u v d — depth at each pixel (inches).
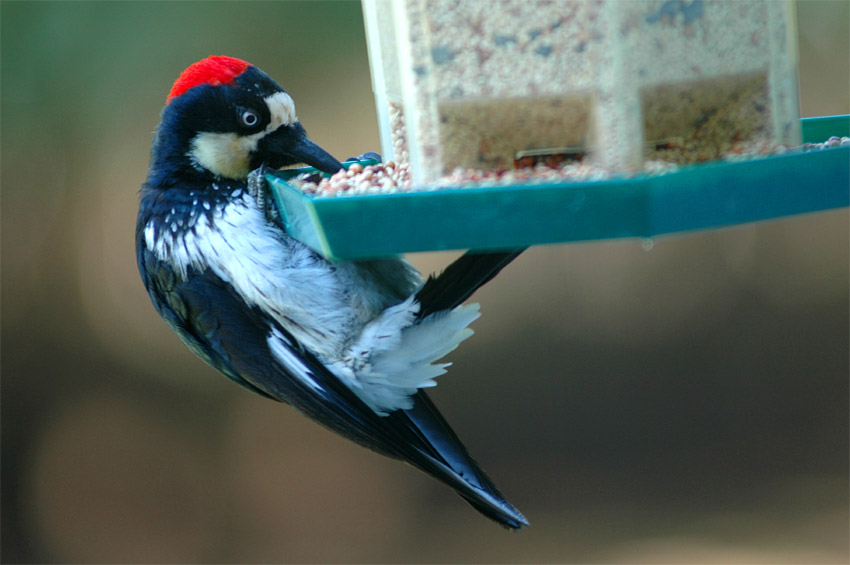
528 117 196.5
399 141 217.6
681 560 558.6
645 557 566.9
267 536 630.5
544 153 200.2
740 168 175.3
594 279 713.0
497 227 174.9
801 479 629.3
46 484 641.6
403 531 625.0
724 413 677.9
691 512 610.2
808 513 594.9
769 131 200.8
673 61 192.1
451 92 197.2
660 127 197.6
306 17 502.0
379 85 230.5
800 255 694.5
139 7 476.7
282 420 667.4
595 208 170.1
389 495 650.8
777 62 199.8
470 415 693.3
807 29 592.1
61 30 467.2
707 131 200.8
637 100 189.9
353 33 508.7
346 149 542.9
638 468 650.2
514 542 605.3
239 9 490.9
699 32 193.8
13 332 638.5
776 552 557.3
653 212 168.1
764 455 651.5
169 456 650.2
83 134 509.7
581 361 704.4
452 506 649.0
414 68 198.5
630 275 711.7
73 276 625.9
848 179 184.4
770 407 678.5
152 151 253.6
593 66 190.5
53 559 623.5
